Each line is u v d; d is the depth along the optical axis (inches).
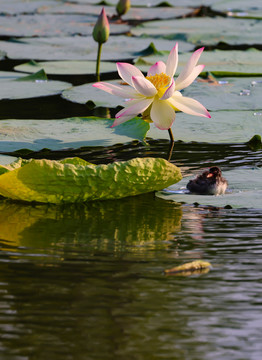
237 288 186.5
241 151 342.3
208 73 539.2
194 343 158.1
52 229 236.8
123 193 270.2
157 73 303.7
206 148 350.9
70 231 234.8
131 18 904.9
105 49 686.5
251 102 448.1
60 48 693.3
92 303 176.2
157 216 253.0
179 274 195.9
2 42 724.0
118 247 218.5
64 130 374.3
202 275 195.5
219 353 154.0
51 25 840.9
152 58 626.2
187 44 723.4
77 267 199.9
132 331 162.6
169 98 295.6
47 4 1011.9
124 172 263.3
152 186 270.5
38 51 676.1
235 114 417.4
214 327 164.9
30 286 185.2
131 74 303.7
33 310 171.2
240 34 773.9
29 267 199.2
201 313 171.6
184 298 179.8
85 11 954.7
